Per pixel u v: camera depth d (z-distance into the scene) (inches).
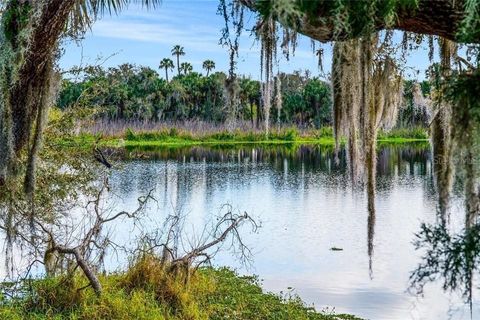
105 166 382.0
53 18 204.8
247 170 1205.1
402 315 320.2
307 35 121.3
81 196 569.3
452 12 121.5
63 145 355.3
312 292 369.7
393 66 196.1
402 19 125.6
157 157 1466.5
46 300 294.5
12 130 222.7
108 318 284.7
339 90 179.5
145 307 295.0
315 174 1139.3
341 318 319.3
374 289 376.5
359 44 170.6
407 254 474.6
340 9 110.8
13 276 335.3
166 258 329.1
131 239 492.1
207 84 1851.6
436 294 344.2
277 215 682.2
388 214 683.4
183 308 309.3
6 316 275.6
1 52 206.5
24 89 223.5
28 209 320.5
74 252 299.6
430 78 182.1
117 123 1806.1
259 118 1817.2
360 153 185.0
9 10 203.8
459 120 116.9
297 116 1765.5
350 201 794.8
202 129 1899.6
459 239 120.9
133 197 784.3
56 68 250.2
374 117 197.3
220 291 354.0
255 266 438.0
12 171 229.1
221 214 669.3
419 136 1894.7
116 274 344.5
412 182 1000.9
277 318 318.3
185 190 895.7
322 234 569.3
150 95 1846.7
